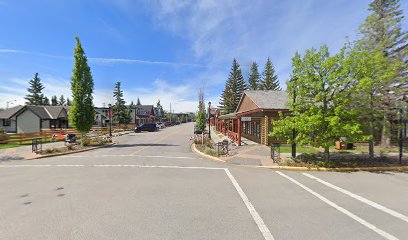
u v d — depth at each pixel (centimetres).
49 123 3509
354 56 909
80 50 1709
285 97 1989
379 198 577
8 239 374
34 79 6831
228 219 449
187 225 422
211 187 676
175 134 3175
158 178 784
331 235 386
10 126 3675
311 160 1027
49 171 900
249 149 1505
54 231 399
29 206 517
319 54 947
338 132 895
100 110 4984
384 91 1088
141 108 7106
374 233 394
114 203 536
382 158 1066
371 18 1603
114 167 979
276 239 372
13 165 1041
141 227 414
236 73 6172
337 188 668
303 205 528
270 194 611
